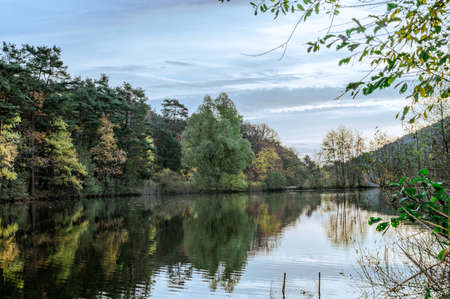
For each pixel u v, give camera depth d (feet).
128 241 47.98
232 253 41.04
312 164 265.13
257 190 182.80
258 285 29.37
